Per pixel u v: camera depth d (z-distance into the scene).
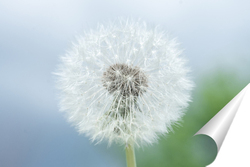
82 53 0.20
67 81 0.20
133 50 0.20
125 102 0.20
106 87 0.20
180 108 0.20
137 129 0.19
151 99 0.20
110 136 0.19
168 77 0.20
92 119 0.20
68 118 0.20
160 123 0.20
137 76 0.20
